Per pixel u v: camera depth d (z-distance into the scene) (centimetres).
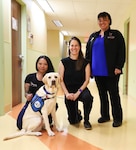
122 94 605
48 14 658
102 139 225
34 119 234
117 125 270
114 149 199
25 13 441
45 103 233
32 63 498
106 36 267
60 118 310
